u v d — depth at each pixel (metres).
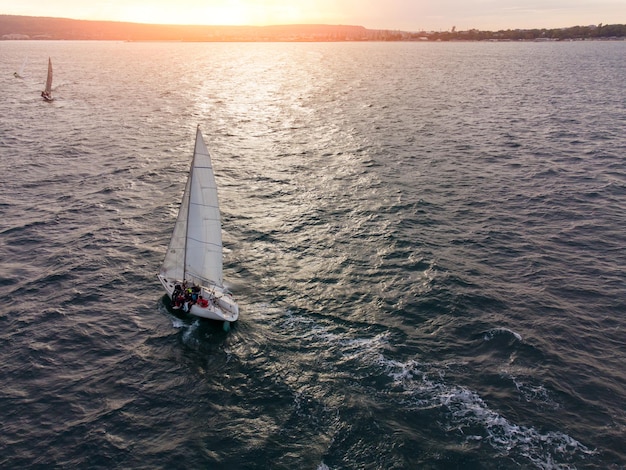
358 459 23.77
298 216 49.88
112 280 38.72
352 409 26.61
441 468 23.25
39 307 35.25
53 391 27.89
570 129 85.88
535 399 27.33
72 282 38.28
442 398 27.31
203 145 30.17
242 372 29.38
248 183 59.09
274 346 31.50
